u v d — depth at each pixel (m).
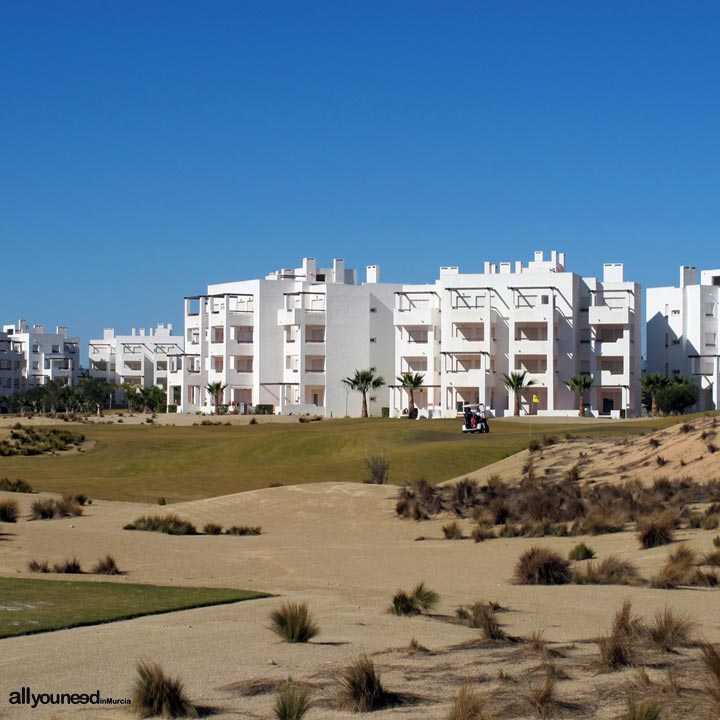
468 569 26.03
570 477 46.19
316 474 63.81
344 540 34.31
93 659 14.34
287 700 11.50
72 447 85.38
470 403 123.44
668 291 138.50
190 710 11.64
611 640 14.17
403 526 37.28
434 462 63.91
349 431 85.81
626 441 51.97
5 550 29.22
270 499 43.03
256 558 29.14
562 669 13.41
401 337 128.62
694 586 21.72
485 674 13.46
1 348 199.25
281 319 135.75
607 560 23.72
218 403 137.00
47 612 18.16
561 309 121.44
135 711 11.62
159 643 15.55
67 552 29.47
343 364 133.62
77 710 11.79
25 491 50.62
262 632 16.55
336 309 133.75
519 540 31.44
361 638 16.19
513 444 67.94
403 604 18.91
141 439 88.50
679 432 49.34
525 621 17.83
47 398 172.38
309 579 24.84
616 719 11.22
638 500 36.59
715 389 131.38
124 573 25.86
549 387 117.44
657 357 138.75
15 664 14.00
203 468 76.25
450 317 122.06
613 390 123.12
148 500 49.91
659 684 12.59
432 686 12.85
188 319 148.75
